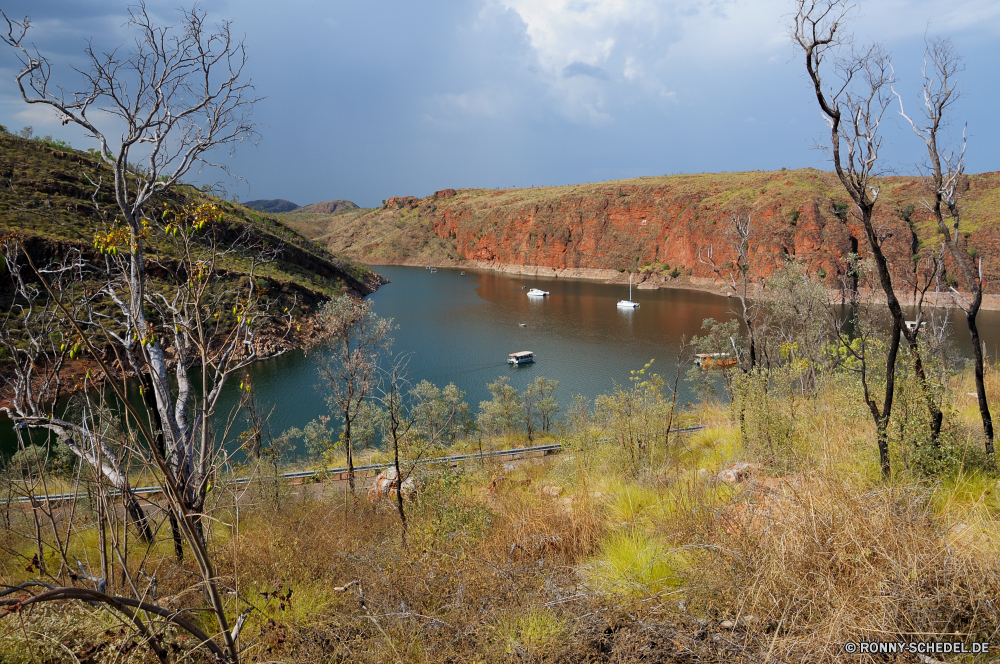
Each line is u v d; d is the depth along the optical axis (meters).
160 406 7.11
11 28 7.59
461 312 92.56
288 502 10.71
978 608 2.88
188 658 3.08
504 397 30.67
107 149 7.84
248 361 7.56
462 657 3.25
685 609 3.50
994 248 79.62
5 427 31.11
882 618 2.85
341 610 4.13
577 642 3.27
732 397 13.66
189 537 2.49
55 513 6.89
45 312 7.43
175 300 7.96
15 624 2.90
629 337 71.19
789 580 3.28
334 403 25.17
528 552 5.00
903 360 7.06
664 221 139.00
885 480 4.88
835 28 5.25
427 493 6.93
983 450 5.52
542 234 164.25
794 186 110.25
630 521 5.68
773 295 19.23
